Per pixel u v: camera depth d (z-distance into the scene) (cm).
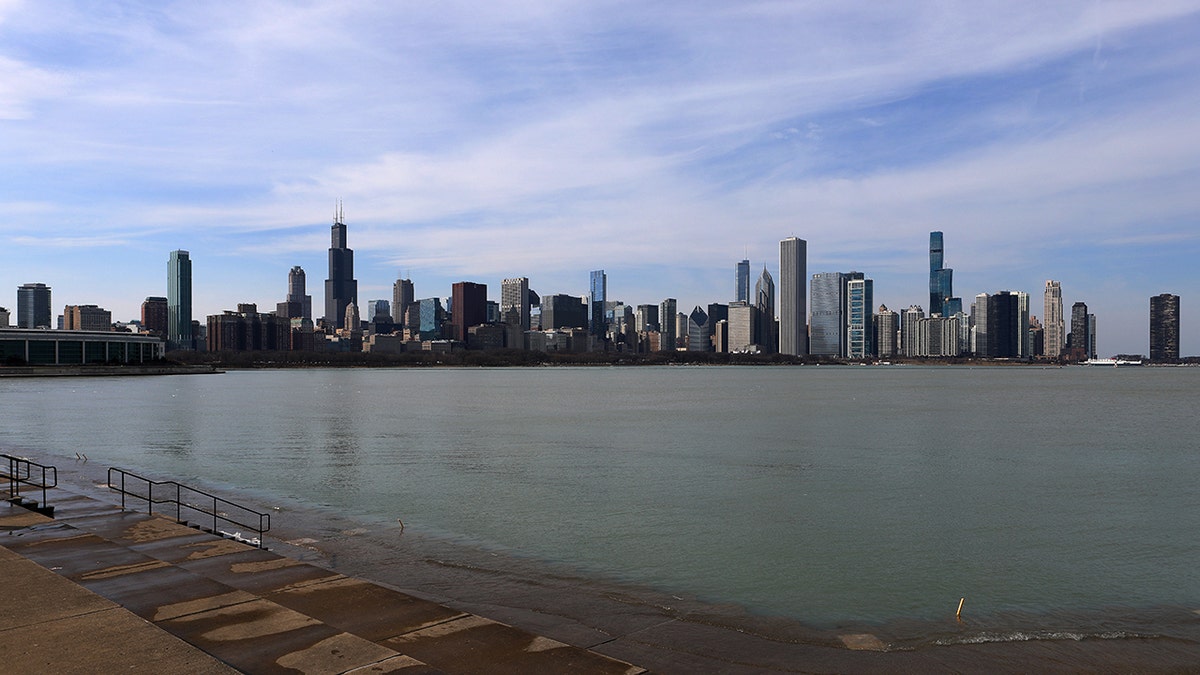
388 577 2206
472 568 2352
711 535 2955
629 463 5056
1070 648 1744
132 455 5350
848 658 1645
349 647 1292
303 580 1778
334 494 3750
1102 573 2473
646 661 1574
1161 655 1705
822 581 2338
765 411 10762
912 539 2933
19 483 3247
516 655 1333
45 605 1404
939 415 9975
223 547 2097
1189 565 2586
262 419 8925
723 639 1753
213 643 1302
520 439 6712
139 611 1471
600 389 19375
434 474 4497
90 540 2062
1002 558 2666
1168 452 5847
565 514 3312
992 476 4562
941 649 1723
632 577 2330
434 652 1343
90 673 1092
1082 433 7438
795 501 3697
